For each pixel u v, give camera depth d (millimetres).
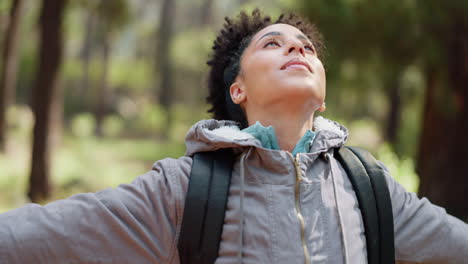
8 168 9336
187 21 28484
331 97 6168
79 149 13109
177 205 1229
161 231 1219
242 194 1225
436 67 4949
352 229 1243
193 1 28328
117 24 10125
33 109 7719
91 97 24000
